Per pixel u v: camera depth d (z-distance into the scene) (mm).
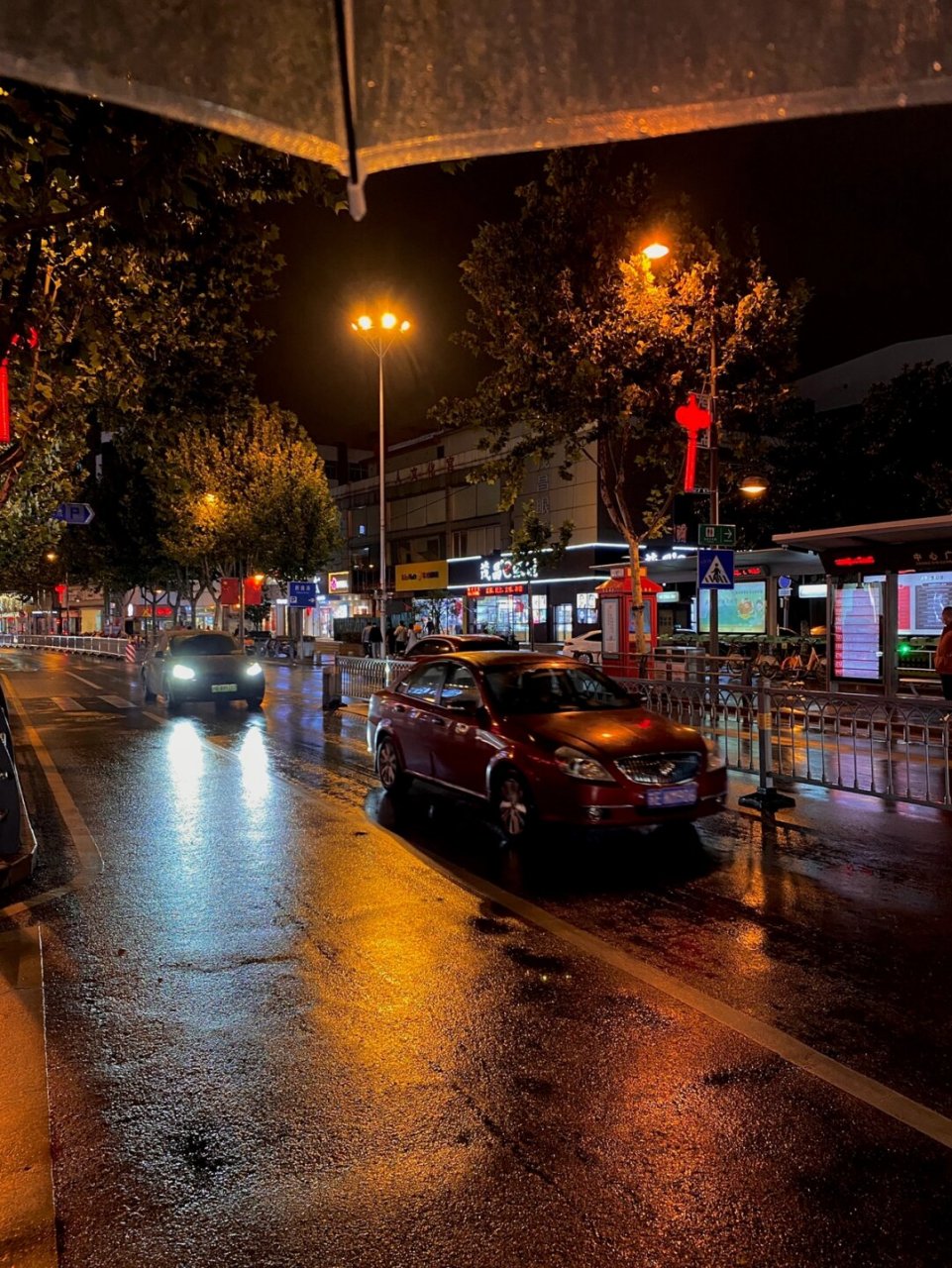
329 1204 2732
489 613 42812
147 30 891
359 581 54094
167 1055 3721
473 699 7777
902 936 5008
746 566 26109
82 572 47406
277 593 53188
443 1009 4133
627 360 14703
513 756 6980
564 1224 2617
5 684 25719
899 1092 3359
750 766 9477
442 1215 2672
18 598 77562
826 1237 2547
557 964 4660
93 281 7777
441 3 874
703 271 14383
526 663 8172
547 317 14750
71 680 27609
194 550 36094
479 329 15711
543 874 6293
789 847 6945
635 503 36594
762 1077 3479
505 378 15406
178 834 7566
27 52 910
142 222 4555
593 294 14609
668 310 14406
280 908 5609
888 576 14039
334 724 15484
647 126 951
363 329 25984
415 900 5734
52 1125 3188
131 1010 4156
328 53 881
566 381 14805
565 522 31672
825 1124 3137
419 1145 3041
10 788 6254
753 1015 4023
